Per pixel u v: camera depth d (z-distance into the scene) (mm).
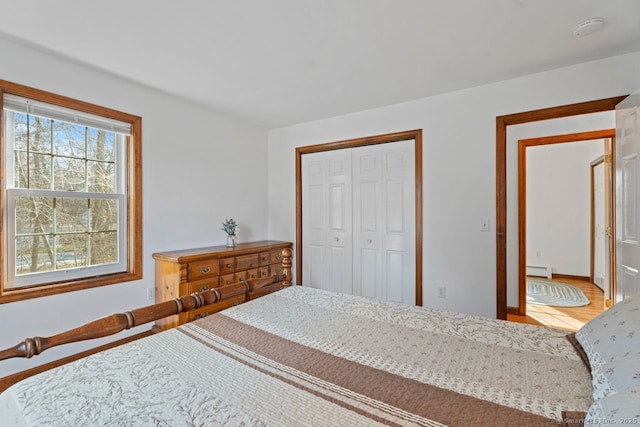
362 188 3475
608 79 2248
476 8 1681
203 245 3328
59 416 796
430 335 1321
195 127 3242
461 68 2408
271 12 1709
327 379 983
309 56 2215
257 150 4004
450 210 2904
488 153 2725
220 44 2051
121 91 2627
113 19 1770
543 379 958
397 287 3262
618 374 784
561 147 5398
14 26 1839
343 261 3615
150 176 2854
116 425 763
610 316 1045
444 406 837
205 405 844
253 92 2895
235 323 1461
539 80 2494
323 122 3703
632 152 1993
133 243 2738
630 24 1819
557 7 1671
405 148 3197
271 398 882
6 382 2035
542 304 3873
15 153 2135
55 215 2338
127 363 1075
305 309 1659
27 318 2125
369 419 790
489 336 1300
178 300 1443
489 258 2734
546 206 5527
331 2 1629
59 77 2260
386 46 2080
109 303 2557
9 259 2109
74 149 2436
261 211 4074
